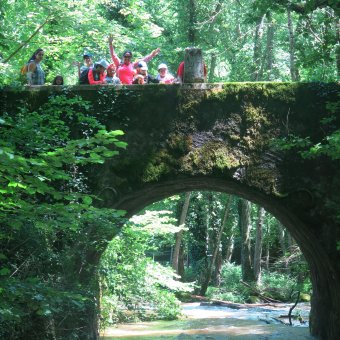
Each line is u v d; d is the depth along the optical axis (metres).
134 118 11.88
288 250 28.72
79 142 6.18
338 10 13.12
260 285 26.81
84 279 10.99
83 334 10.91
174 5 29.62
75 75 25.64
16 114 11.22
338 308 11.93
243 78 28.61
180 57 28.64
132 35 23.94
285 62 28.66
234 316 19.59
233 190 12.75
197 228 31.67
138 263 17.38
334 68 19.28
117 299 17.08
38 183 6.31
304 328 15.92
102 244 11.44
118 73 13.20
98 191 11.73
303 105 11.71
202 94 11.86
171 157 11.77
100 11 25.28
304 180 11.56
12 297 7.08
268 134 11.71
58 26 18.31
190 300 25.30
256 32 27.30
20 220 7.36
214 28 29.62
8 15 19.88
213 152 11.73
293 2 14.51
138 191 11.78
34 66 12.73
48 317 9.64
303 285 24.75
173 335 14.84
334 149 9.89
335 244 11.41
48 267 10.02
